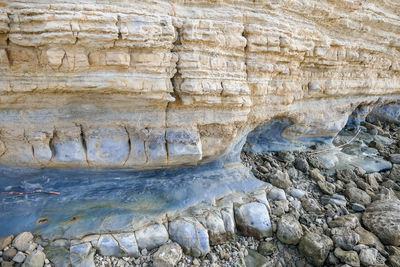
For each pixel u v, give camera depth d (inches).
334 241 150.4
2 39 106.3
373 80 255.4
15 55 109.3
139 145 147.7
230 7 148.3
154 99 132.3
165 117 145.6
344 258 140.0
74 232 128.8
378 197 191.0
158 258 124.7
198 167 179.5
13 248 120.8
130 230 133.0
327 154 247.0
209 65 139.3
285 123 222.5
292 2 165.6
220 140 166.9
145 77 126.0
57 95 124.0
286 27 159.6
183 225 139.6
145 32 117.3
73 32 106.9
